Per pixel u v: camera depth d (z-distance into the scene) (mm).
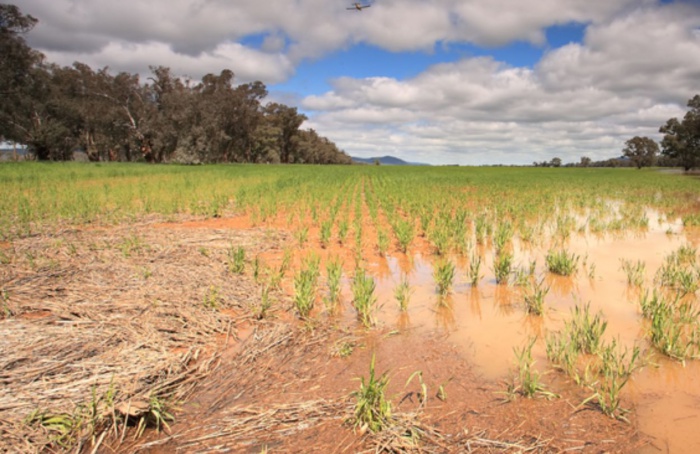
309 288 5762
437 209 15250
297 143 106312
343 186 24906
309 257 8461
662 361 4281
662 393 3721
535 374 3992
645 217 13859
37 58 46594
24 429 3096
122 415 3340
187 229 10836
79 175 27797
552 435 3164
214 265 7438
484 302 6051
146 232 10211
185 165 53750
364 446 3057
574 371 4000
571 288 6633
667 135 68188
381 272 7621
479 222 11312
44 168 34594
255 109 70188
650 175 51719
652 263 8102
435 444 3072
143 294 5863
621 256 8688
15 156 59219
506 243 10000
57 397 3451
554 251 8133
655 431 3203
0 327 4652
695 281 6699
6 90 44531
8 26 43031
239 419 3359
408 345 4688
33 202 14023
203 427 3285
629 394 3709
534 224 12469
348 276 7297
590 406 3527
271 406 3529
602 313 5574
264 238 9898
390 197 18375
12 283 6172
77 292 5895
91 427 3141
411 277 7324
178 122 55781
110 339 4516
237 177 29984
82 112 54844
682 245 9648
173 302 5613
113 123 58938
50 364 3930
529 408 3504
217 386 3859
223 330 5008
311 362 4301
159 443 3107
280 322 5281
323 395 3695
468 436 3150
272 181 26281
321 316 5516
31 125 52375
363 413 3297
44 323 4875
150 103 59500
